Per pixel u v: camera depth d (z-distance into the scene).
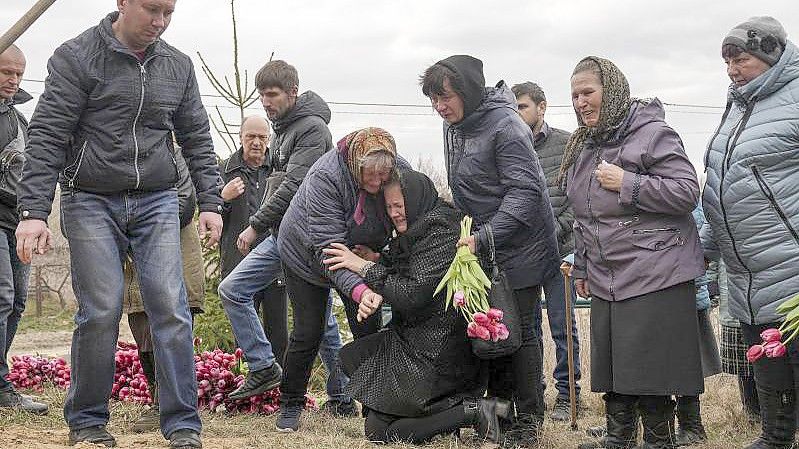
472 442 5.61
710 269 6.64
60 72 4.77
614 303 5.05
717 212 5.15
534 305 5.54
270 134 7.61
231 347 9.18
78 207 4.88
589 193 5.17
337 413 6.98
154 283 4.94
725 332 6.27
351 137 5.62
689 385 4.91
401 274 5.55
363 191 5.60
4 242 6.50
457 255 5.28
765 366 5.16
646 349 4.93
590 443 5.59
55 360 8.80
